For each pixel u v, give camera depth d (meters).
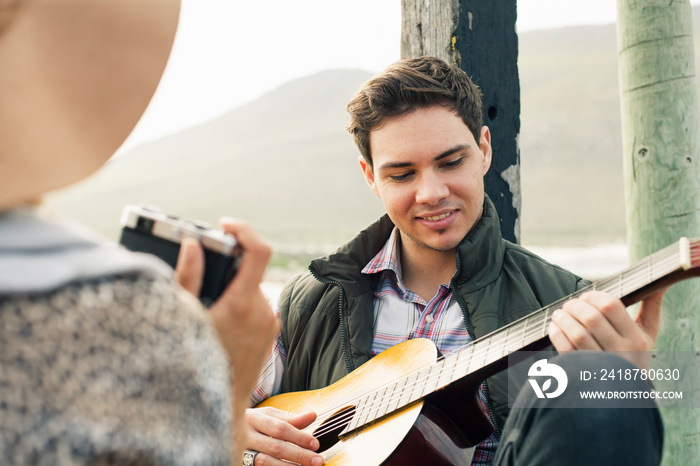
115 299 0.50
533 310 1.60
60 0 0.56
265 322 0.79
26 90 0.54
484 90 2.02
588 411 0.94
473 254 1.63
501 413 1.54
